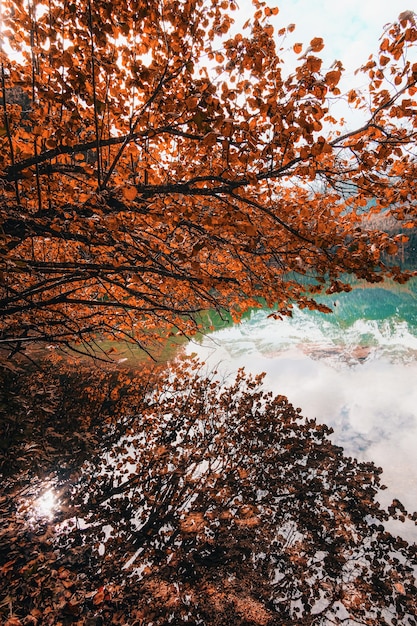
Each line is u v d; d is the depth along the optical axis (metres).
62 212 3.00
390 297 42.44
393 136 2.58
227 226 2.64
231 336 24.16
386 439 10.22
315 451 9.29
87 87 2.74
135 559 5.81
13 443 5.68
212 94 2.35
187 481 7.90
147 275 4.64
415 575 5.84
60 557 5.49
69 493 7.00
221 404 11.59
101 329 4.37
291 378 15.70
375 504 7.38
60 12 2.53
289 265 3.21
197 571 5.63
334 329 25.44
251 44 2.58
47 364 12.86
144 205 3.16
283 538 6.41
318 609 5.18
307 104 2.20
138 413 10.73
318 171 2.93
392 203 3.05
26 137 3.21
